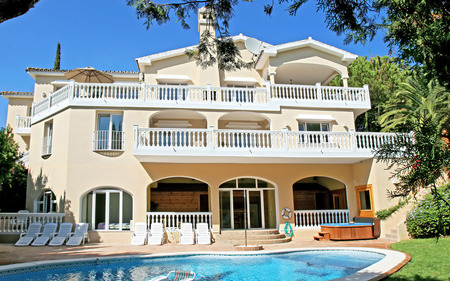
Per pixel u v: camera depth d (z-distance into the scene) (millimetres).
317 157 17391
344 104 20234
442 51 4512
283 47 20547
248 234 17328
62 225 16000
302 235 18094
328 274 10164
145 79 21469
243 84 22359
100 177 17422
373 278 7938
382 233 16547
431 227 13562
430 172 3895
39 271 10531
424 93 22109
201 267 11297
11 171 18125
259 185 19500
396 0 5320
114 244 15969
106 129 18250
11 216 17000
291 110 19625
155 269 11055
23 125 23656
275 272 10523
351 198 19328
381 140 18250
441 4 4789
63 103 18344
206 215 17641
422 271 8539
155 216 18891
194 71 22062
